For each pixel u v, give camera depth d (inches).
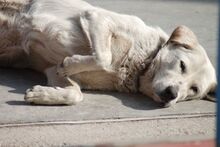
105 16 289.6
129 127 253.9
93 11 292.0
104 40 281.3
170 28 449.1
